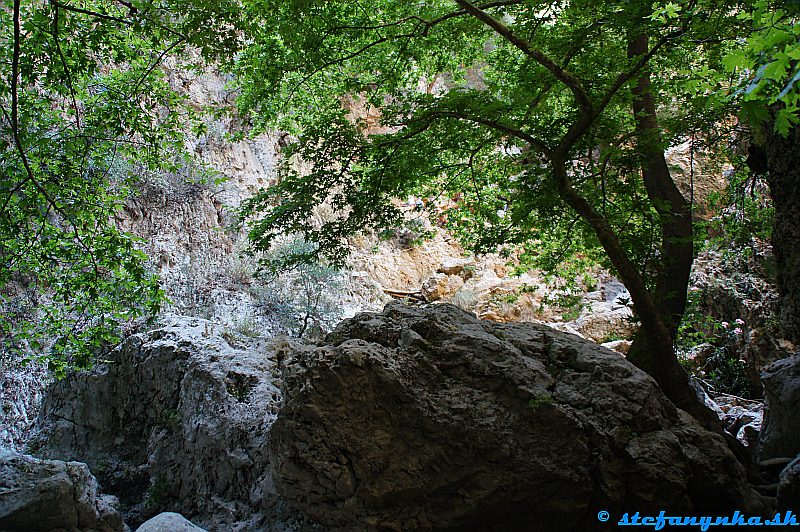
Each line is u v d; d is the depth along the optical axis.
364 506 5.02
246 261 13.48
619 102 7.43
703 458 4.99
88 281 6.95
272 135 17.02
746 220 11.47
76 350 7.34
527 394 5.01
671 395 6.46
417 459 5.00
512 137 7.95
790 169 7.32
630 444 4.91
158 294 7.34
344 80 9.73
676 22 6.16
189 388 7.08
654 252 7.98
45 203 6.86
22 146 6.53
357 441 4.99
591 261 10.39
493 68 10.94
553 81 7.15
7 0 6.83
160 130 7.61
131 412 7.68
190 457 6.77
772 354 12.94
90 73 6.57
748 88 2.38
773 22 2.49
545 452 4.89
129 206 12.10
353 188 7.71
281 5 6.89
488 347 5.34
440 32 8.50
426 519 4.99
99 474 7.26
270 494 5.77
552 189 7.29
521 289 11.32
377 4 8.84
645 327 6.59
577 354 5.52
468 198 10.25
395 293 17.05
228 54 6.69
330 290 13.39
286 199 8.00
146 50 7.68
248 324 11.49
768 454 6.70
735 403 11.78
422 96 7.34
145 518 6.65
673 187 8.30
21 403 8.93
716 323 13.52
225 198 14.27
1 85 6.17
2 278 6.73
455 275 17.86
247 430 6.34
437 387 5.19
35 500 4.88
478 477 4.94
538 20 7.51
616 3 6.39
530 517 4.97
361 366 5.00
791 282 7.50
